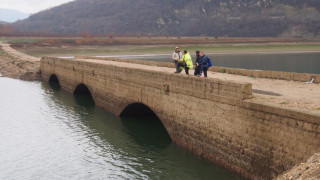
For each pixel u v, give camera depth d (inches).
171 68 1562.5
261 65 3924.7
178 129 1054.4
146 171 949.8
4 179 932.6
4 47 5009.8
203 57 1054.4
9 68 3139.8
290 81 1179.3
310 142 654.5
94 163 1018.7
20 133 1302.9
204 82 930.7
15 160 1055.0
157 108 1157.7
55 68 2327.8
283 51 6289.4
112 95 1493.6
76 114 1551.4
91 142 1190.3
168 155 1026.7
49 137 1252.5
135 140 1190.3
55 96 1980.8
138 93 1270.9
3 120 1476.4
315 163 565.3
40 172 971.3
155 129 1304.1
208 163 930.7
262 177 763.4
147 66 1678.2
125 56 5315.0
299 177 554.6
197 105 962.1
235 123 833.5
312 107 723.4
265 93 941.8
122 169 970.7
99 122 1409.9
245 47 6594.5
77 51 5536.4
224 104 864.9
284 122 706.2
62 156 1077.1
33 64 2967.5
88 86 1764.3
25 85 2397.9
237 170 834.2
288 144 698.8
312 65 3890.3
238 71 1357.0
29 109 1670.8
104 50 5802.2
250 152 792.3
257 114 769.6
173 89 1061.8
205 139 940.6
